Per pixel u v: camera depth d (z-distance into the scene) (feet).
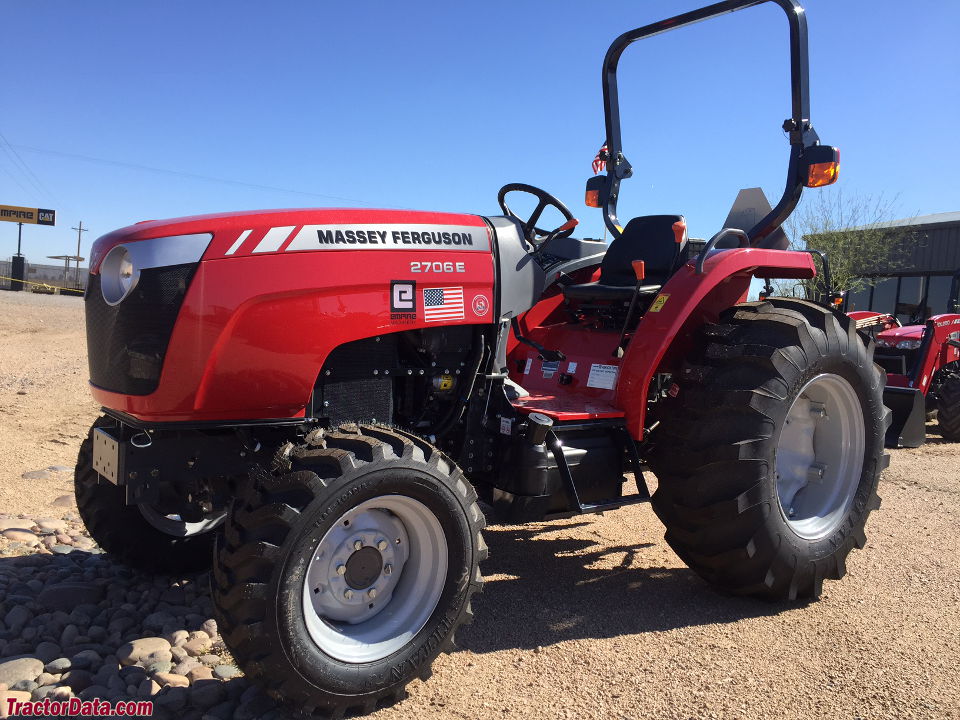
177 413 7.32
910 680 7.80
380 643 7.27
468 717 7.02
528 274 9.40
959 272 24.68
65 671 7.50
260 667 6.55
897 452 20.56
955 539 12.54
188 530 10.28
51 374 26.81
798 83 11.13
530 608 9.57
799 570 9.70
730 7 11.39
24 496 13.07
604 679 7.76
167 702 6.93
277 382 7.54
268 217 7.55
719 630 9.01
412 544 7.72
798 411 10.80
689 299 9.77
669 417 9.79
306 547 6.67
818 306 10.62
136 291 7.32
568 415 9.34
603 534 12.64
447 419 9.23
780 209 11.44
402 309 8.22
